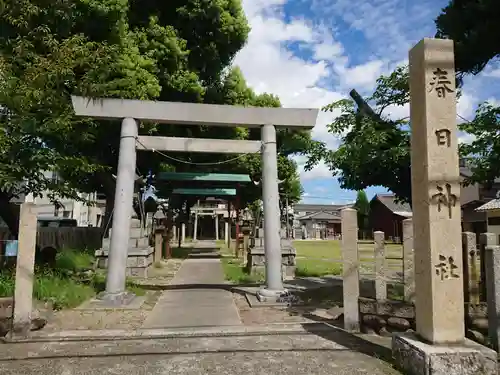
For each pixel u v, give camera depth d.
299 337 6.39
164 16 16.25
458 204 4.72
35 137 9.97
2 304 6.37
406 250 6.43
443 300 4.59
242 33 17.06
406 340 4.82
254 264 15.06
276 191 10.03
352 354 5.52
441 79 4.85
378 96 8.88
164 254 22.55
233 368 4.98
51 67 9.59
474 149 7.25
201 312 8.41
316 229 63.38
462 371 4.30
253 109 10.10
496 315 5.14
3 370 4.93
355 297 6.76
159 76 14.98
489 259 5.27
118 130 14.38
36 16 10.44
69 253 14.30
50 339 6.29
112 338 6.36
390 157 8.18
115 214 9.41
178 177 18.11
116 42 13.10
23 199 19.92
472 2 6.62
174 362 5.21
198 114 9.90
